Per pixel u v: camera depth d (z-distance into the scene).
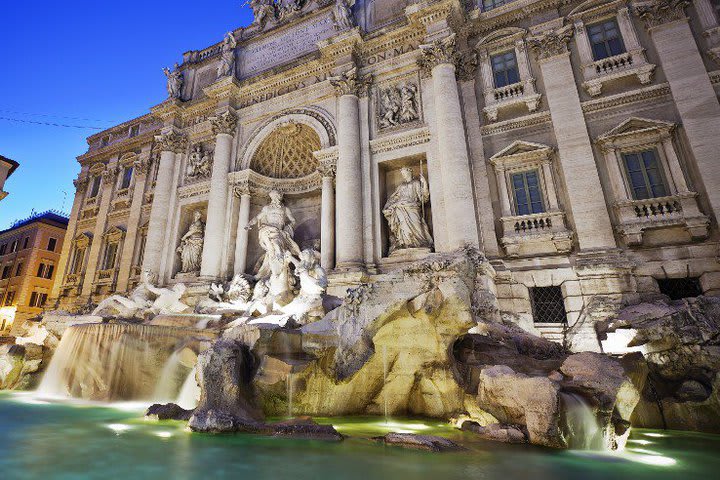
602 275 14.60
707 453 7.05
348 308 9.95
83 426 7.65
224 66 25.20
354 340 9.44
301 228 23.05
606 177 15.66
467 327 9.67
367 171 19.09
